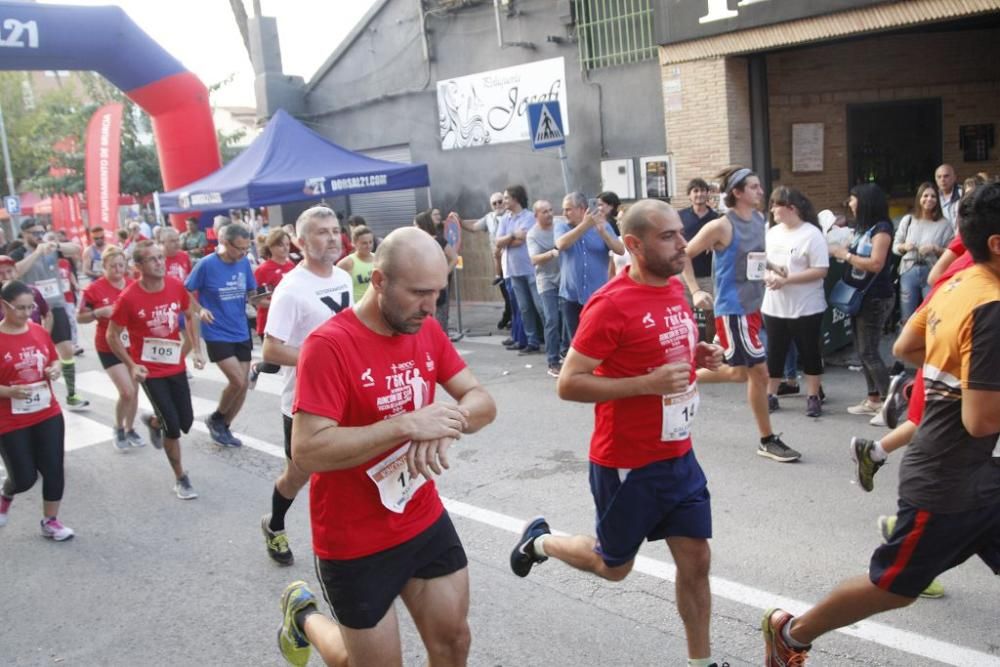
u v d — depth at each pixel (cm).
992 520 291
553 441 718
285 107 1811
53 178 2656
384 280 268
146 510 636
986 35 1210
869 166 1230
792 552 470
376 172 1306
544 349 1111
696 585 344
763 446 624
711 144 1159
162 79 1488
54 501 591
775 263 704
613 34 1273
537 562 413
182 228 1753
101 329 788
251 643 430
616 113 1295
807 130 1201
